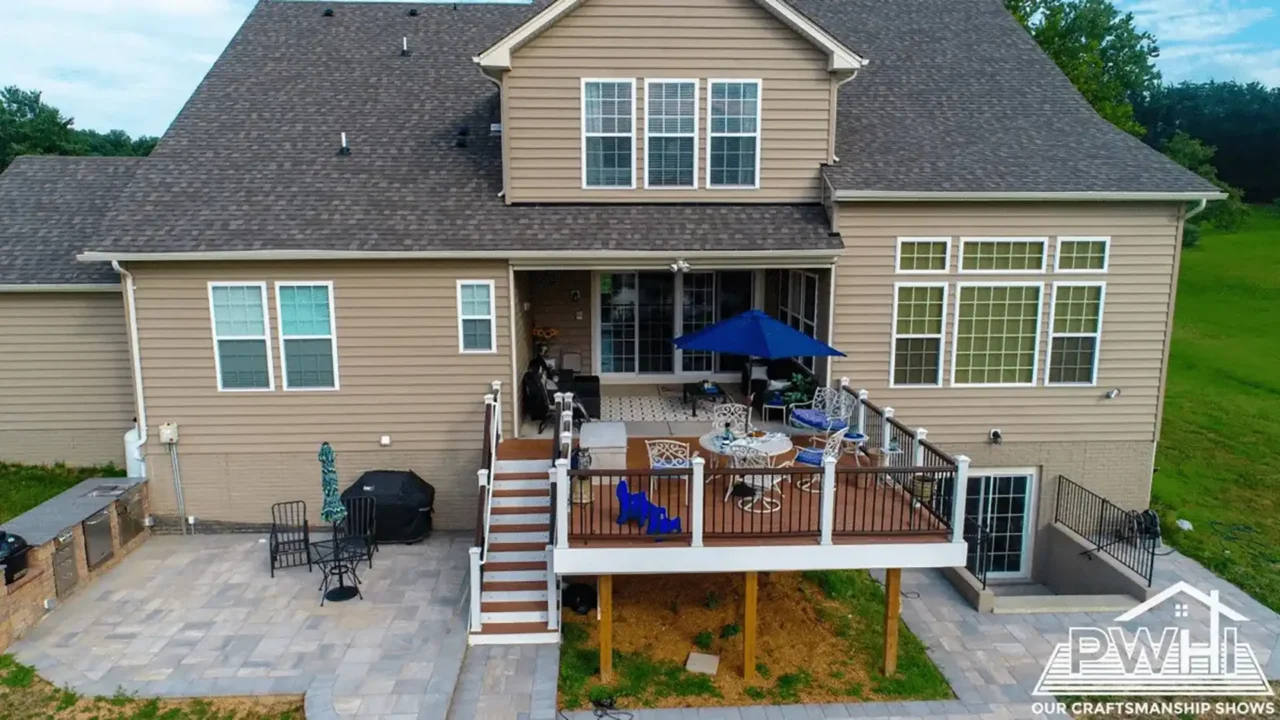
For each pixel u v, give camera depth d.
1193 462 19.00
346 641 10.16
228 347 13.07
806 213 13.57
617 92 13.26
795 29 13.10
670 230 13.09
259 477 13.52
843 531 9.80
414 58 16.80
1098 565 13.33
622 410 14.99
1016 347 14.04
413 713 8.70
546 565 11.19
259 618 10.71
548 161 13.42
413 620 10.72
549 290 16.33
